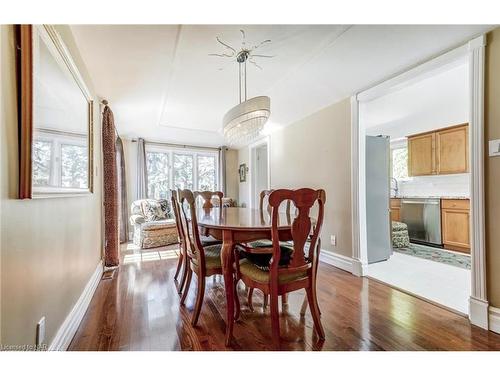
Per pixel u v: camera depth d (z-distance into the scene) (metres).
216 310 1.92
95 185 2.52
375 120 3.83
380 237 3.33
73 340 1.51
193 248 1.88
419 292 2.25
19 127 0.98
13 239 0.92
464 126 3.89
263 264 1.63
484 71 1.69
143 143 5.14
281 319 1.77
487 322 1.65
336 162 3.07
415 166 4.61
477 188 1.72
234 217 2.17
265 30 1.73
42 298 1.17
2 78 0.89
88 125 2.15
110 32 1.72
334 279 2.60
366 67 2.24
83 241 1.97
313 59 2.11
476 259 1.72
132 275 2.72
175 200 2.42
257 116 1.96
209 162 6.10
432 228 4.12
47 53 1.23
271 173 4.53
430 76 2.15
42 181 1.16
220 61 2.15
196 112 3.55
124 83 2.55
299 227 1.50
